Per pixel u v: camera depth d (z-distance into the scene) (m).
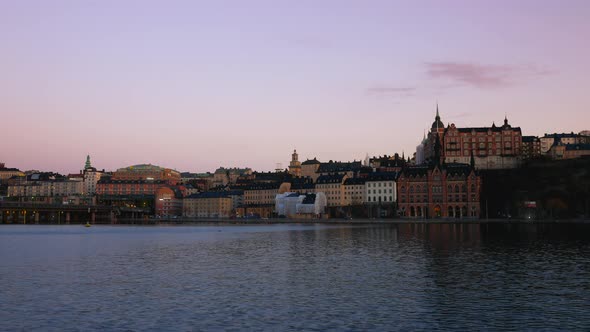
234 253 100.12
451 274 68.69
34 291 58.62
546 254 92.12
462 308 49.06
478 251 98.19
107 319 45.94
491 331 41.59
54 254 99.62
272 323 44.38
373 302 51.88
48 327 43.41
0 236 163.75
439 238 136.38
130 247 116.12
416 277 66.44
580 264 77.94
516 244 114.12
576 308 48.78
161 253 101.12
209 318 46.16
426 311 48.00
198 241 135.75
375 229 198.00
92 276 69.75
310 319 45.56
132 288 60.41
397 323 44.03
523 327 42.62
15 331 42.22
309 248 109.62
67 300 53.69
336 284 62.06
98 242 133.50
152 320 45.56
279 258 90.38
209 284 62.94
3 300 53.72
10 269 76.94
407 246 110.94
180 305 51.22
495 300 52.31
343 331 41.88
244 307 50.22
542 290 57.34
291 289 59.19
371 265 78.75
